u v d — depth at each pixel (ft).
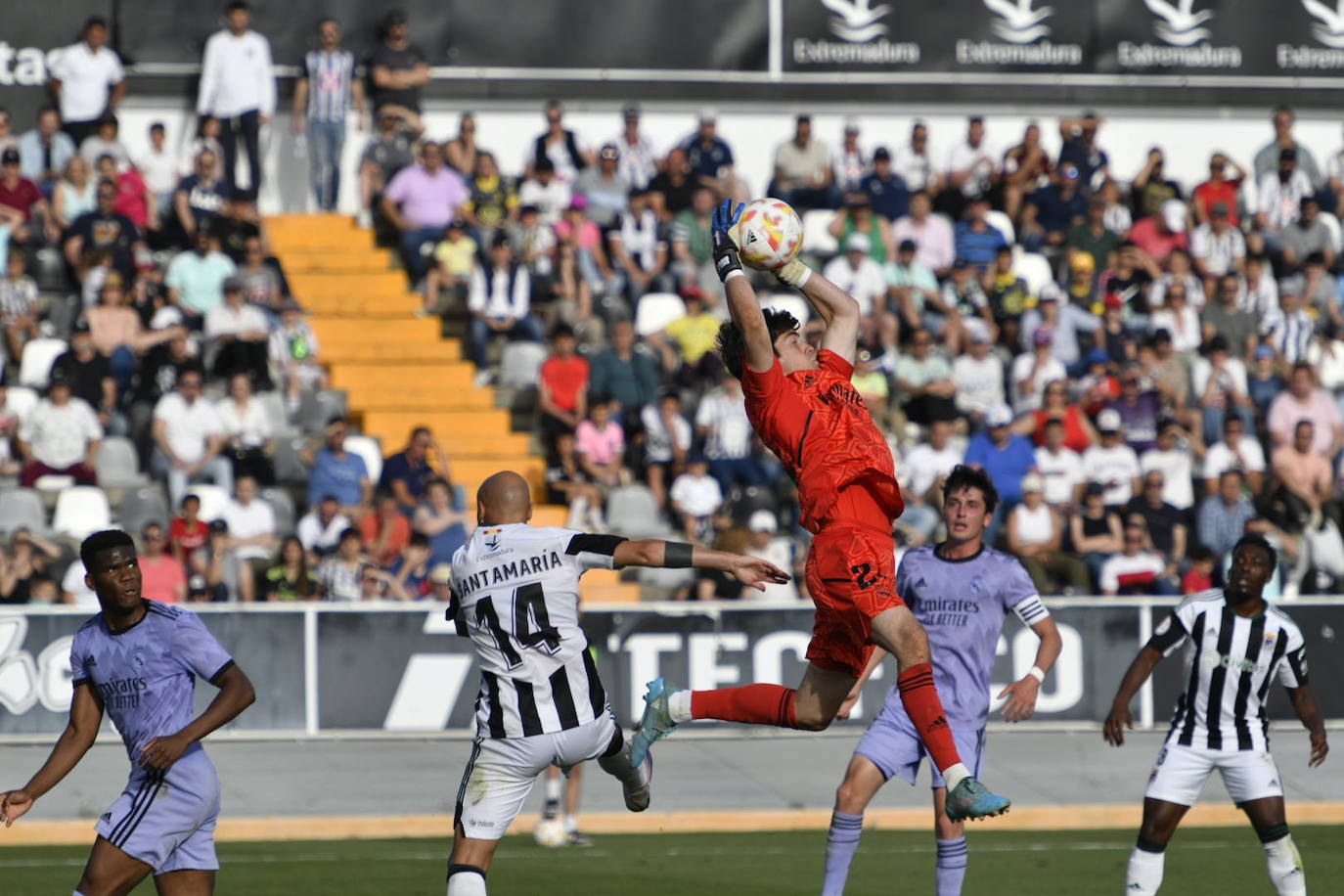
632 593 165.48
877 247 201.67
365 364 190.70
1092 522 165.89
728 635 144.97
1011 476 169.37
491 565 70.59
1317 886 98.02
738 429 173.68
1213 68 230.68
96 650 69.72
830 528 64.69
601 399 175.42
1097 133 226.17
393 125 209.15
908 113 228.84
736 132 225.35
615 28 220.23
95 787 123.85
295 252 201.98
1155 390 182.60
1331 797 126.21
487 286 193.36
